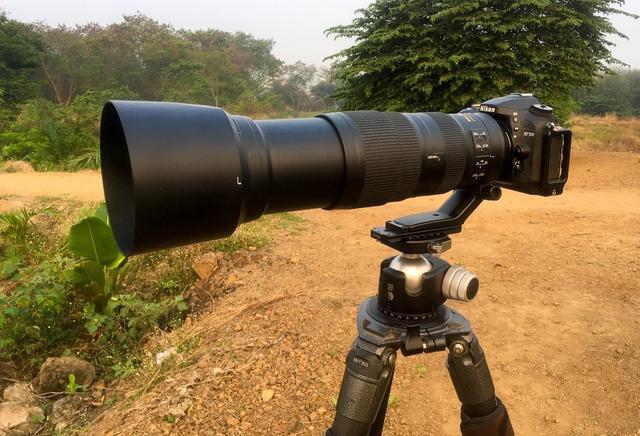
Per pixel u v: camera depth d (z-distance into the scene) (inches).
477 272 193.9
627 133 815.1
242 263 209.9
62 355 183.9
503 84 456.4
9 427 141.9
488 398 71.9
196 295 201.9
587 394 122.0
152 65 1857.8
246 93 1635.1
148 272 221.6
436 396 123.4
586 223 261.0
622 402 118.5
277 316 160.7
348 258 210.8
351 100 553.0
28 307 191.8
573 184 398.6
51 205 321.1
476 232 247.0
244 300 176.7
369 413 66.1
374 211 294.8
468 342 69.2
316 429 112.9
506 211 290.4
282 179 57.4
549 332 149.6
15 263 218.5
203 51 1995.6
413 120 68.7
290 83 2642.7
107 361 175.8
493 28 456.4
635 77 2103.8
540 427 112.9
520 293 175.0
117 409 131.3
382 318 69.3
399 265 68.4
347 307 165.5
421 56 476.4
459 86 481.4
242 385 127.2
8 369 176.4
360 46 521.3
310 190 60.1
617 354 136.8
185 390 125.0
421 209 303.7
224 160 49.4
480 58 466.3
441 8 495.2
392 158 63.9
